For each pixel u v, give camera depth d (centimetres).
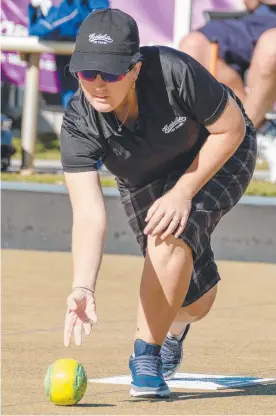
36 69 2838
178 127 916
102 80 857
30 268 2050
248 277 2008
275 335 1416
